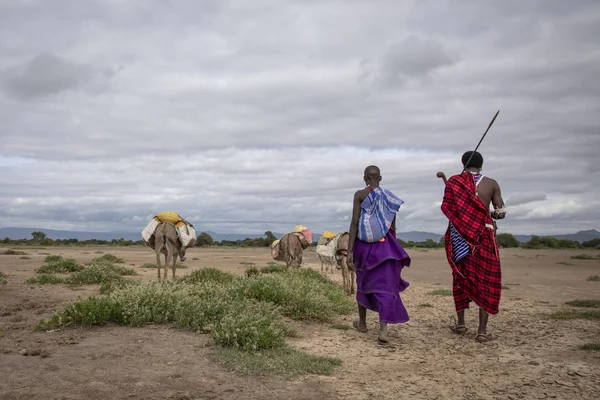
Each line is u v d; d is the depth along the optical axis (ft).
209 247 178.40
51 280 40.86
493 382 15.40
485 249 21.91
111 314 23.02
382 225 20.93
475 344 21.15
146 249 146.30
